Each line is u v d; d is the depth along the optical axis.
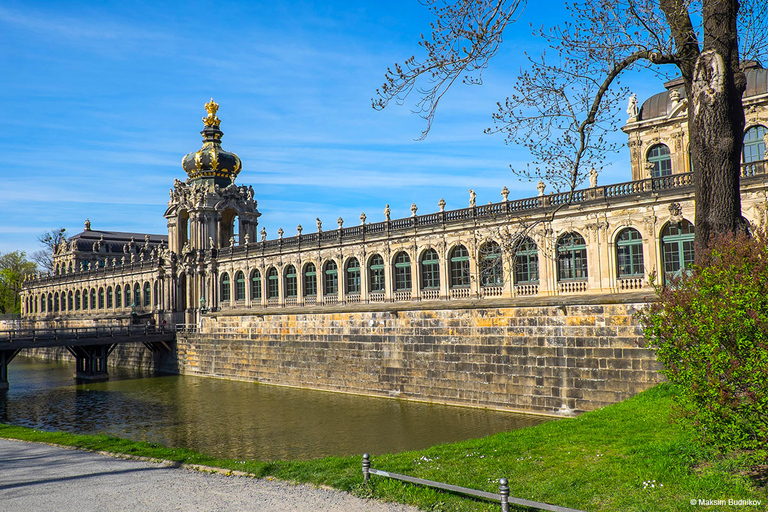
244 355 63.75
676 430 19.22
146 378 69.94
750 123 40.41
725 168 19.27
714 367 14.40
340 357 52.84
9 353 63.53
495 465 17.69
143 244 131.25
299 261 64.69
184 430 39.56
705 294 15.33
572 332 37.81
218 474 18.84
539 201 44.62
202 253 79.00
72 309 111.88
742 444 14.25
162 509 15.31
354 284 58.97
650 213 39.16
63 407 50.81
